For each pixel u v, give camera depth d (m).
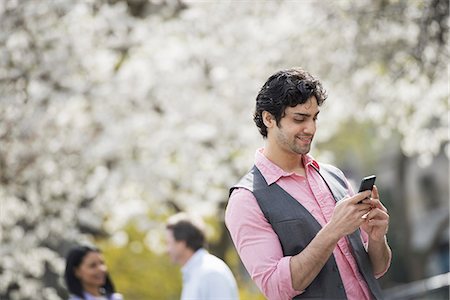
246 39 14.13
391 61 13.02
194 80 14.30
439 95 13.70
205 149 14.92
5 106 12.49
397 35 12.89
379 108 14.38
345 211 4.45
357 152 33.91
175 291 18.48
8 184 13.12
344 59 13.45
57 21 13.12
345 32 13.23
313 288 4.64
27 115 12.71
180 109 14.35
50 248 15.14
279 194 4.77
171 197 15.06
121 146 13.68
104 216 14.97
